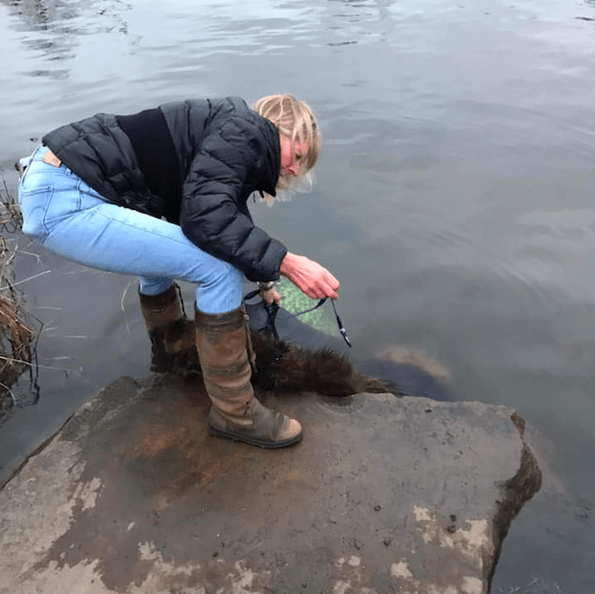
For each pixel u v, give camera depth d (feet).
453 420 8.34
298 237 13.37
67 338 10.53
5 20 33.83
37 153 6.89
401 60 24.84
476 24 30.68
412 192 15.07
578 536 7.04
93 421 8.47
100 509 7.12
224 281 6.82
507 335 10.54
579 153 16.74
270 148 6.64
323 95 20.89
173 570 6.40
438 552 6.50
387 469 7.55
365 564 6.40
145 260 6.73
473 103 20.24
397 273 12.21
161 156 6.70
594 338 10.37
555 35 28.27
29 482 7.48
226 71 23.36
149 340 10.40
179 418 8.49
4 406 9.12
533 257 12.50
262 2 37.60
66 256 6.93
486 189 15.06
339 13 33.68
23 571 6.40
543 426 8.68
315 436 8.11
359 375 9.53
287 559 6.48
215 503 7.16
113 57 25.62
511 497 7.34
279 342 10.00
